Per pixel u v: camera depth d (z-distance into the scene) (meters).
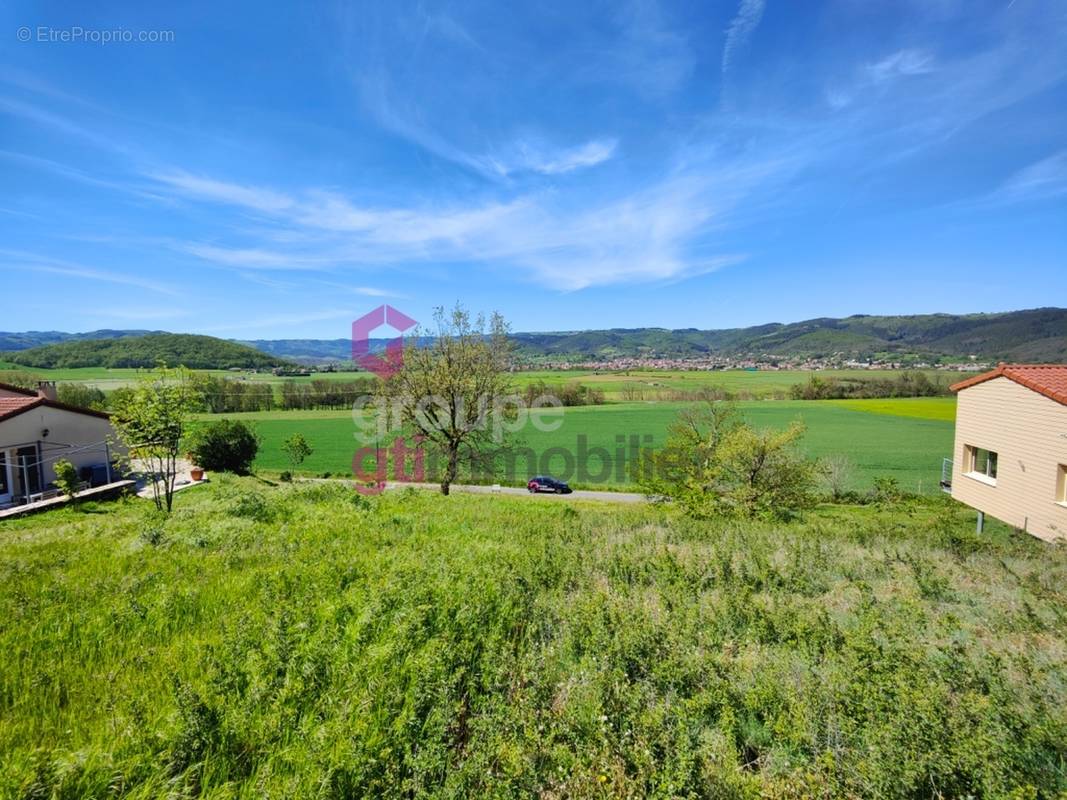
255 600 5.80
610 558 8.00
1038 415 12.84
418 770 2.87
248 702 3.49
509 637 4.94
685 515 17.42
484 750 3.03
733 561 8.34
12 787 2.74
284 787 2.78
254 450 33.53
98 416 21.33
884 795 2.76
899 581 7.28
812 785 2.92
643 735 3.11
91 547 8.48
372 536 9.85
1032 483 13.05
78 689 3.90
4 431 17.81
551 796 2.83
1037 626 5.28
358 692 3.66
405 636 4.43
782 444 18.97
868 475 35.50
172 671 4.06
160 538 8.89
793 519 18.14
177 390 15.91
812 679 3.90
